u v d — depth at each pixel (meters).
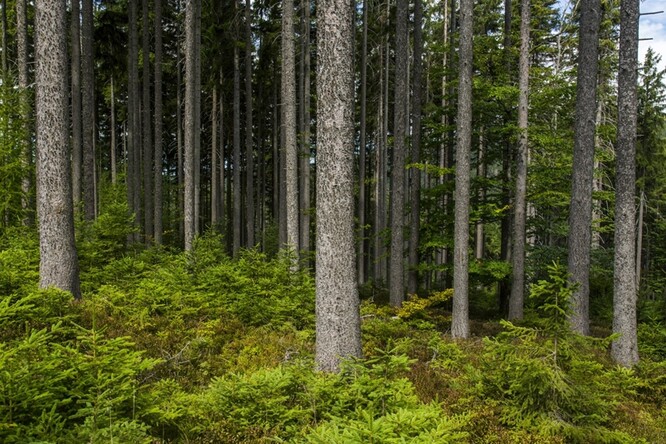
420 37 15.21
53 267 8.37
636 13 9.69
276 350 7.96
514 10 21.91
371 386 4.79
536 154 16.84
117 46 21.06
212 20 21.61
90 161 16.88
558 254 17.48
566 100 15.28
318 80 6.71
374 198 34.22
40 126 8.30
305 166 18.95
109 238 14.86
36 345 4.08
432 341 9.16
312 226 27.55
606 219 18.45
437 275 27.03
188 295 9.84
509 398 6.12
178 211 28.59
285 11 15.05
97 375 4.00
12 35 22.77
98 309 8.12
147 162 20.45
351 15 6.70
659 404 7.79
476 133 15.30
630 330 9.62
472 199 15.83
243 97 29.61
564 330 5.95
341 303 6.59
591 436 5.49
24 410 3.49
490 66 15.78
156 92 19.73
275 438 4.19
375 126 28.78
